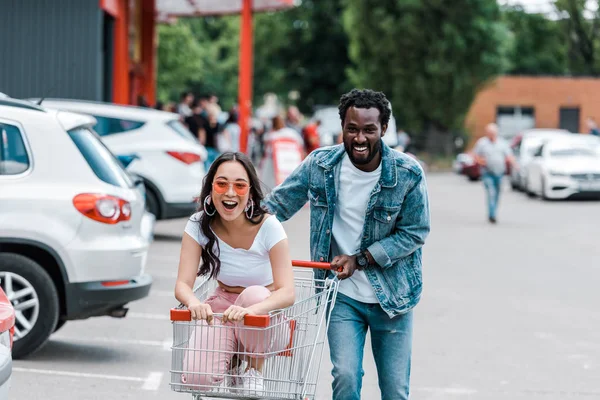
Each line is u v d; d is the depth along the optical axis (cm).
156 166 1873
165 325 1214
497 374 996
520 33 8444
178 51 6581
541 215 2856
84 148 1006
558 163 3394
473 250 2017
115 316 1041
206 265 595
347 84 7419
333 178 628
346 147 616
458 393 920
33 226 966
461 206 3139
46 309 975
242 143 3219
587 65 8012
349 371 611
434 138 5756
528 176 3569
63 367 976
